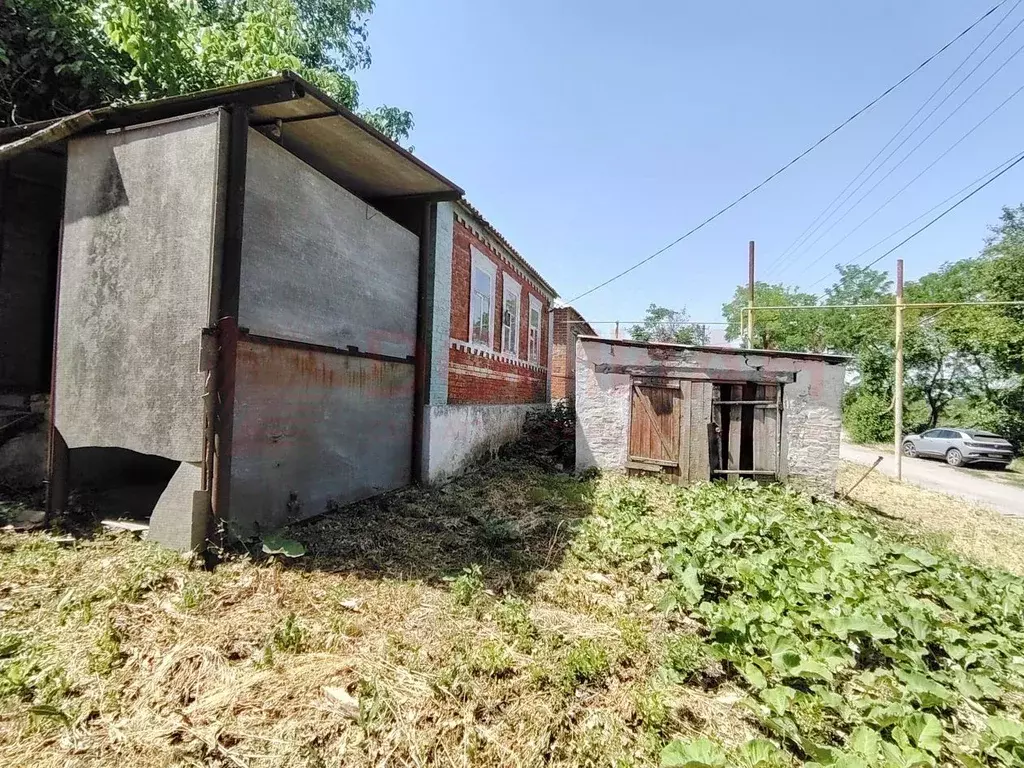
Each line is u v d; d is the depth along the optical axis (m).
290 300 4.74
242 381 4.21
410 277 7.06
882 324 27.75
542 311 14.86
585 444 9.28
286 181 4.64
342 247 5.53
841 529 6.45
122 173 4.36
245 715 2.41
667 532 5.26
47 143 4.38
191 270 4.02
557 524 5.81
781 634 3.29
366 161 5.81
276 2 9.05
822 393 9.21
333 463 5.50
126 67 7.55
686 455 8.97
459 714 2.55
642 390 9.19
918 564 5.00
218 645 2.93
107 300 4.38
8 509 4.78
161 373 4.12
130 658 2.78
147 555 3.90
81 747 2.17
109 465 5.64
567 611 3.77
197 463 3.99
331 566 4.20
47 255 6.54
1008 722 2.58
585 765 2.31
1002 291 21.64
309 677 2.70
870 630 3.26
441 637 3.23
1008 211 22.23
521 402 12.79
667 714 2.66
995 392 24.33
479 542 5.11
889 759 2.26
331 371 5.42
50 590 3.39
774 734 2.59
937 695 2.79
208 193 3.97
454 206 8.16
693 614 3.73
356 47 13.38
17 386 6.14
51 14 6.62
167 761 2.13
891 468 16.91
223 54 8.06
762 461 9.16
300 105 4.40
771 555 4.62
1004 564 6.79
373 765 2.20
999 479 16.05
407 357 7.05
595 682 2.91
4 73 6.55
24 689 2.46
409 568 4.32
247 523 4.31
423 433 7.31
